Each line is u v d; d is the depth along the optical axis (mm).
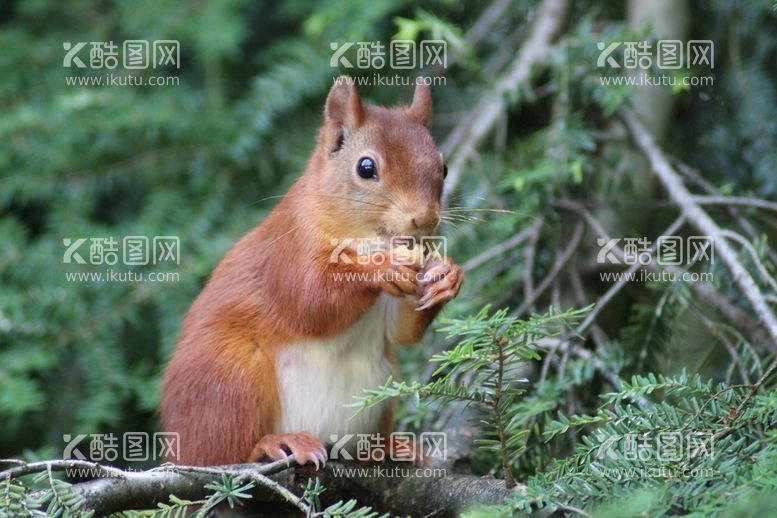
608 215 8609
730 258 6852
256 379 6176
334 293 6137
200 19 9938
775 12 8828
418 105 7086
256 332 6305
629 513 3936
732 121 8922
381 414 6473
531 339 4602
